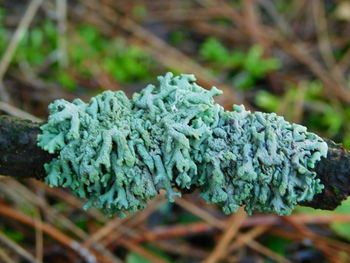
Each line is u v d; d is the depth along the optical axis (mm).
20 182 306
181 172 179
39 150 185
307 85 385
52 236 291
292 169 178
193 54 405
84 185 186
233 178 180
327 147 179
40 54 372
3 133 183
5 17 384
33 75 355
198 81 381
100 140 179
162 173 180
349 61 405
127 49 391
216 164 178
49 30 384
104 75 371
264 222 305
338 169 181
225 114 184
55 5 397
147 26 414
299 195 179
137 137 181
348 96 381
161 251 301
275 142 177
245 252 302
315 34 421
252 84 385
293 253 304
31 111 339
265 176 177
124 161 178
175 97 185
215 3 432
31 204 302
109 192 182
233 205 182
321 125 364
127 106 188
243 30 418
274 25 427
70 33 392
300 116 365
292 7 439
